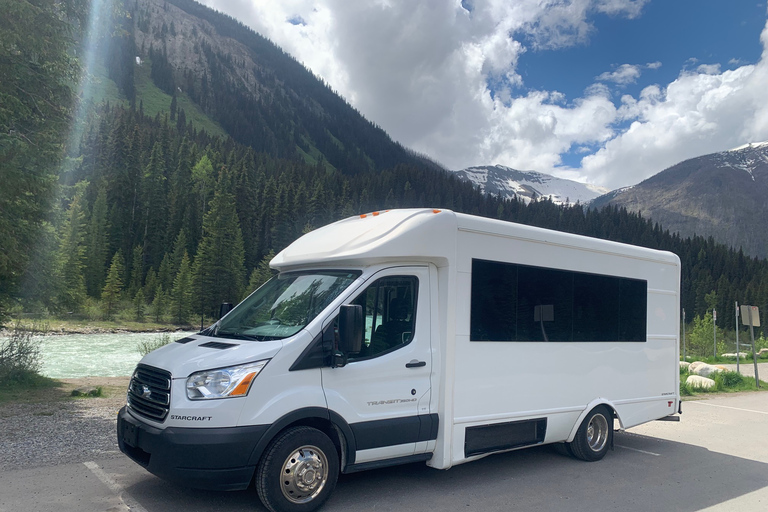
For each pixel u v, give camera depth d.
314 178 157.00
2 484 5.41
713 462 8.07
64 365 25.64
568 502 5.90
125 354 32.03
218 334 5.60
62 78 11.55
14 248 11.27
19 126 11.09
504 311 6.55
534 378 6.82
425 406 5.81
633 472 7.28
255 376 4.74
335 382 5.16
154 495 5.29
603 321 7.77
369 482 6.21
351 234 5.97
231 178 139.00
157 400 4.82
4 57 10.45
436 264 6.08
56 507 4.88
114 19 12.37
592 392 7.56
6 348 12.34
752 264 154.25
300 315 5.37
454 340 6.01
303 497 4.95
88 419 8.48
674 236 174.50
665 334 8.78
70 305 13.85
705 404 13.98
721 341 42.47
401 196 166.88
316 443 5.00
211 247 85.69
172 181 134.00
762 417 12.23
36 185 11.00
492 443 6.39
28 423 8.04
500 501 5.79
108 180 111.94
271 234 119.38
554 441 7.17
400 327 5.73
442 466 5.84
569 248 7.39
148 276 93.94
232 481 4.59
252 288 92.00
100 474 5.85
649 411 8.41
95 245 90.19
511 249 6.70
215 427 4.55
